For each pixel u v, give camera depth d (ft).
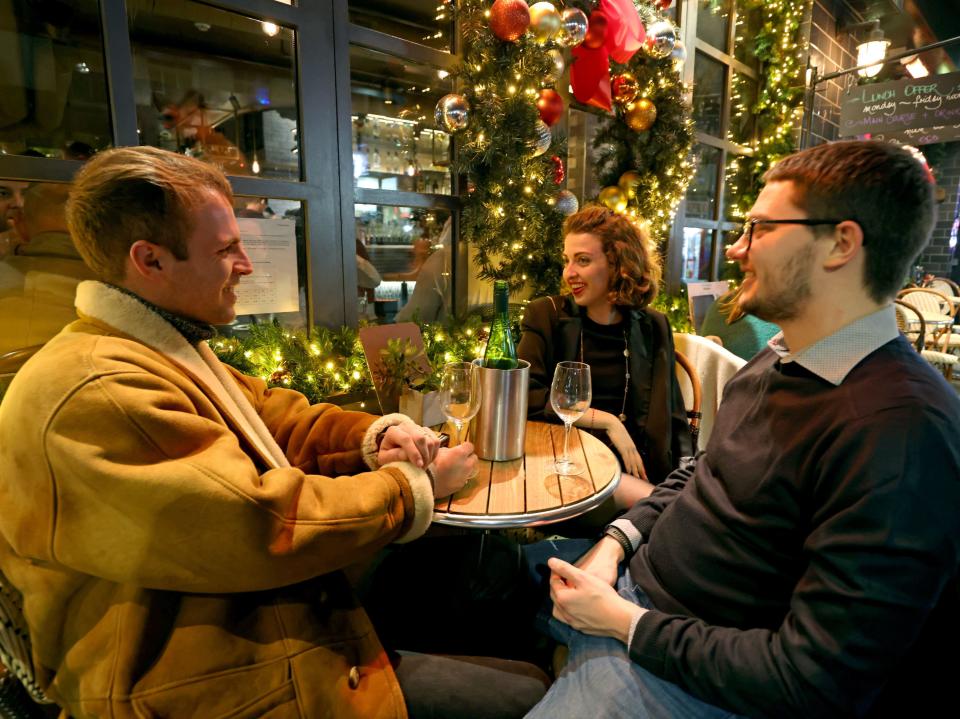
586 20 7.43
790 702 2.13
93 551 2.14
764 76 15.15
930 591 2.00
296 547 2.37
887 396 2.22
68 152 5.27
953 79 13.67
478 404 3.86
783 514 2.51
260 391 4.15
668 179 10.34
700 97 13.52
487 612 4.46
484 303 9.54
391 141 8.96
